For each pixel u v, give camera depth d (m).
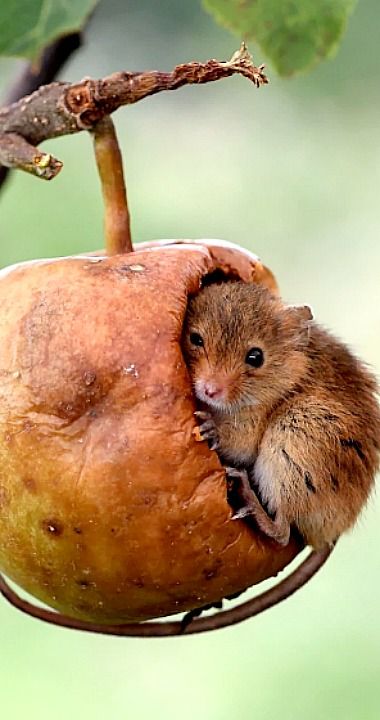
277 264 1.72
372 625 1.39
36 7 1.21
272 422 1.20
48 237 1.57
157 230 1.69
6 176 1.21
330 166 1.78
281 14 1.22
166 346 1.17
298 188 1.77
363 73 1.78
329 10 1.22
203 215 1.72
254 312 1.21
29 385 1.17
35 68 1.22
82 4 1.21
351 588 1.42
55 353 1.17
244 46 1.17
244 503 1.18
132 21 1.87
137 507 1.17
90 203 1.62
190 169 1.78
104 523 1.17
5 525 1.17
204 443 1.17
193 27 1.85
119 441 1.17
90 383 1.17
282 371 1.20
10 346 1.17
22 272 1.18
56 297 1.17
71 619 1.19
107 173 1.18
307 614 1.40
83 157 1.69
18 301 1.17
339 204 1.75
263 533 1.18
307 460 1.19
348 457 1.19
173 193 1.74
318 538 1.19
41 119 1.18
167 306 1.17
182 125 1.87
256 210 1.74
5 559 1.18
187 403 1.17
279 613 1.41
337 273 1.73
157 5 1.87
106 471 1.17
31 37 1.21
